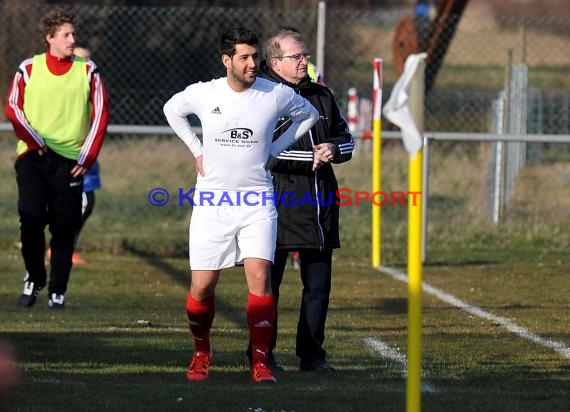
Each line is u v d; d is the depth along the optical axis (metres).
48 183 34.84
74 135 34.69
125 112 61.97
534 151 67.44
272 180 24.86
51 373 24.36
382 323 33.06
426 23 66.06
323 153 24.97
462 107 69.25
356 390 22.83
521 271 45.31
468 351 28.03
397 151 63.28
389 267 46.12
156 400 21.48
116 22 62.06
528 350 28.27
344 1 89.06
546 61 91.38
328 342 29.48
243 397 21.86
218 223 23.44
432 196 55.69
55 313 34.72
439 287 41.06
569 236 52.31
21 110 34.22
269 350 25.50
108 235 52.22
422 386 23.31
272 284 25.80
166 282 42.22
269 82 23.72
